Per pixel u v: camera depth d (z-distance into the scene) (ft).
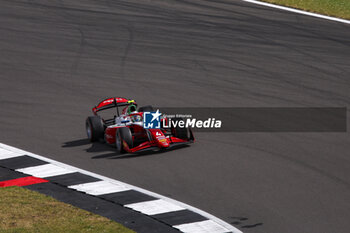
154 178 174.40
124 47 334.65
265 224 144.77
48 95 266.98
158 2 416.46
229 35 355.36
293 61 315.99
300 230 141.69
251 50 331.77
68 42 341.62
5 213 149.28
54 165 185.98
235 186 167.84
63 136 216.33
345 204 155.74
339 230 141.59
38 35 351.25
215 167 182.29
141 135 199.62
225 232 139.33
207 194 162.71
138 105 252.42
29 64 309.83
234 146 201.87
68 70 301.22
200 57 320.70
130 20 377.91
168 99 260.42
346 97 264.31
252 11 402.93
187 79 288.30
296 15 397.60
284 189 165.58
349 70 303.89
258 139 209.56
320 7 416.67
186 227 142.10
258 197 160.35
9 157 194.18
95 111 215.31
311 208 153.38
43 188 167.43
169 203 156.25
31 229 140.87
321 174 176.45
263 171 178.91
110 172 179.73
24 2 409.49
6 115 241.14
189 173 177.68
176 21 377.50
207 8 405.59
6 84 281.95
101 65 308.19
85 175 176.96
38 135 217.56
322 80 288.30
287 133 216.54
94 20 377.50
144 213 150.20
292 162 186.60
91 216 148.25
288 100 258.78
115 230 140.36
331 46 341.82
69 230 140.46
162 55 322.75
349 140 208.85
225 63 312.09
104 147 203.82
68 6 403.75
